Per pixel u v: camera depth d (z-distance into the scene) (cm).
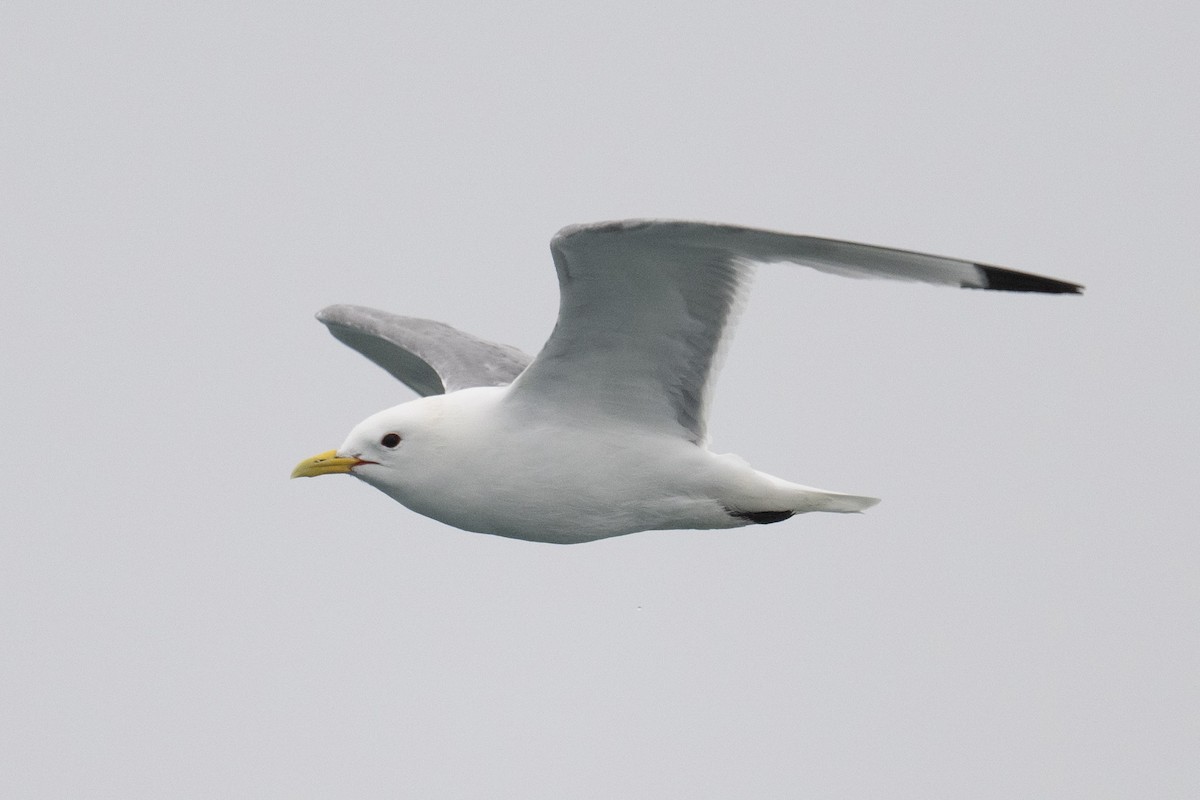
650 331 1220
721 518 1312
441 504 1288
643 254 1148
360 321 1586
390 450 1279
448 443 1268
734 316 1217
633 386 1253
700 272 1180
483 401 1277
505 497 1275
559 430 1261
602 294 1185
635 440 1269
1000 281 1050
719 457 1285
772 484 1292
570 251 1138
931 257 1055
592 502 1279
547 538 1309
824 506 1307
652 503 1288
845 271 1091
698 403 1264
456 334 1577
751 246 1101
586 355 1231
